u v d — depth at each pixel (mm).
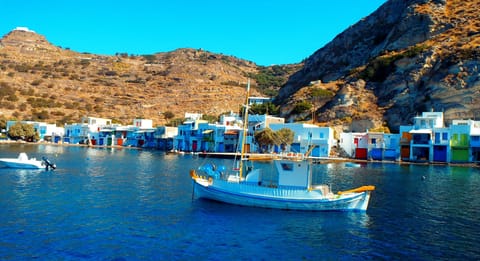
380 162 103562
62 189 47500
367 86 140375
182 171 69500
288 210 38219
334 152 112938
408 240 30375
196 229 31922
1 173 59656
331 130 113125
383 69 143000
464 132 100062
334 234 31562
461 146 99688
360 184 57594
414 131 104625
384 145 110375
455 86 116250
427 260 26469
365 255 27219
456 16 150500
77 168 70250
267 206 38656
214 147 133500
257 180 40969
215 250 27469
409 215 38000
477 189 53625
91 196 43750
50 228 31062
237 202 39688
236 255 26688
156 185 52344
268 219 35188
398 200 45312
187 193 46438
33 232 29938
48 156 96125
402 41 156000
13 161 66250
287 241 29703
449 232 32469
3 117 190625
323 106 142375
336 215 37281
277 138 108812
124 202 40938
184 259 25719
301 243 29328
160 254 26422
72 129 181500
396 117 125125
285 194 38312
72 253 26062
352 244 29312
